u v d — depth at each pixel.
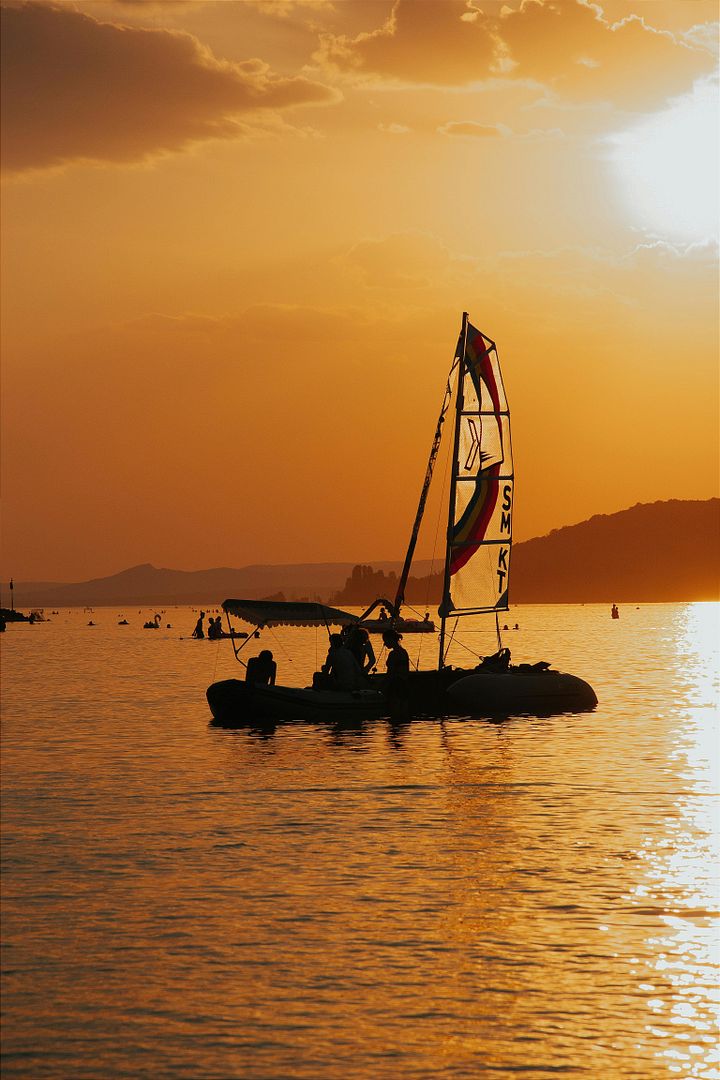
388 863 27.16
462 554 66.62
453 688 62.50
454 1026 17.52
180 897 24.25
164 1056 16.45
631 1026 17.53
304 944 21.16
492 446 67.88
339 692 59.59
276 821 32.44
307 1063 16.27
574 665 117.62
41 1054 16.52
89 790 38.03
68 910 23.36
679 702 71.88
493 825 31.73
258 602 62.72
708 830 30.97
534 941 21.31
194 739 52.75
